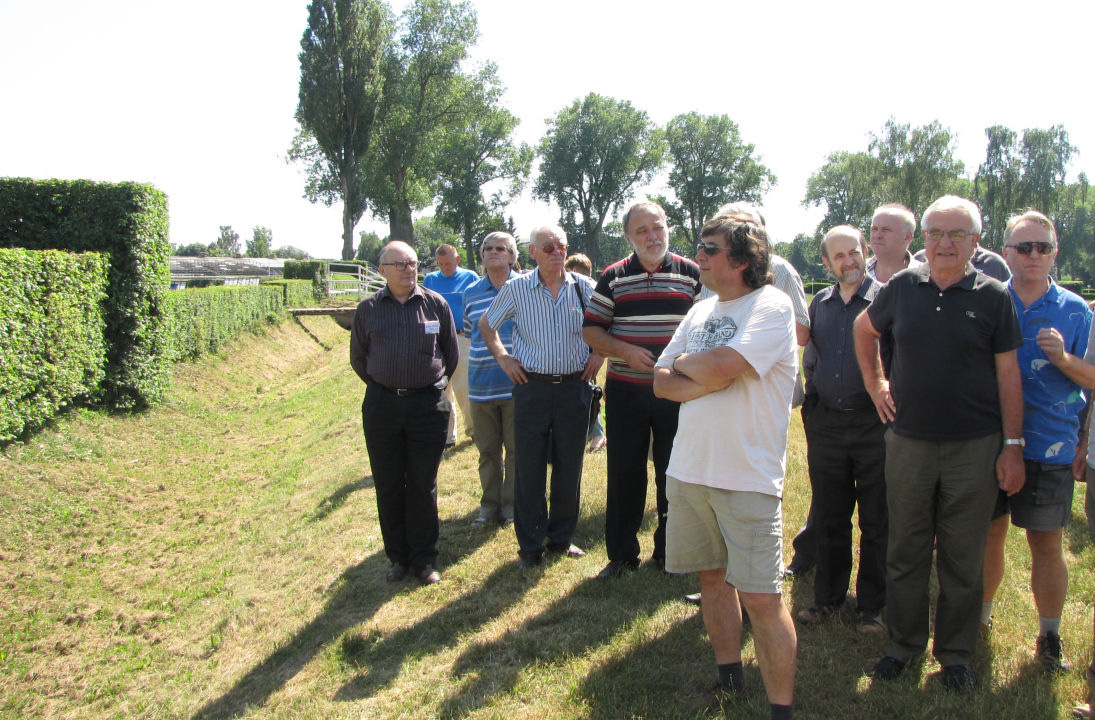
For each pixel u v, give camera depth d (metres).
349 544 5.71
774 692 2.69
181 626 5.11
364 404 4.73
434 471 4.80
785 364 2.77
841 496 3.74
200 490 8.67
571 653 3.59
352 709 3.43
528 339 4.68
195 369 14.85
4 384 8.39
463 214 58.16
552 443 4.81
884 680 3.14
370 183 49.66
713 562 2.96
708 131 69.75
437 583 4.66
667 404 4.24
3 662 4.79
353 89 43.22
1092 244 74.06
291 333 22.98
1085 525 4.90
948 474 2.99
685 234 74.06
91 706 4.21
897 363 3.11
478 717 3.18
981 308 2.92
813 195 77.38
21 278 8.81
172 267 38.03
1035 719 2.83
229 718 3.66
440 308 4.84
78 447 9.35
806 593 4.10
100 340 10.80
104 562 6.54
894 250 3.72
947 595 3.07
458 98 52.09
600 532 5.24
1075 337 3.14
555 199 69.00
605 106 65.38
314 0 42.12
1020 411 2.94
